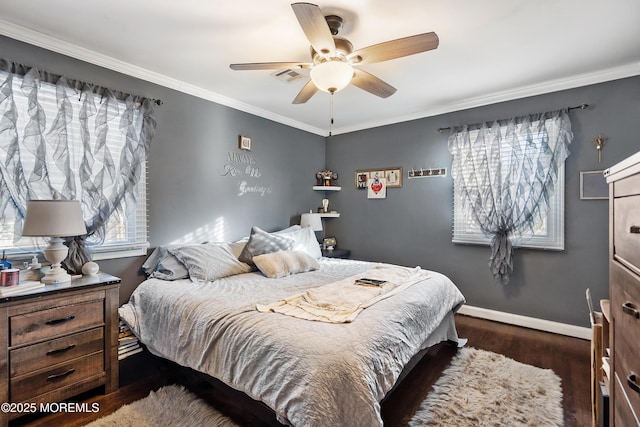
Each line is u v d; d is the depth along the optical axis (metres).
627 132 2.65
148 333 2.17
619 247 0.96
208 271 2.54
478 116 3.41
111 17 1.94
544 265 3.06
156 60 2.51
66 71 2.27
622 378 0.92
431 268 3.78
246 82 2.95
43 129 2.09
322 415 1.22
